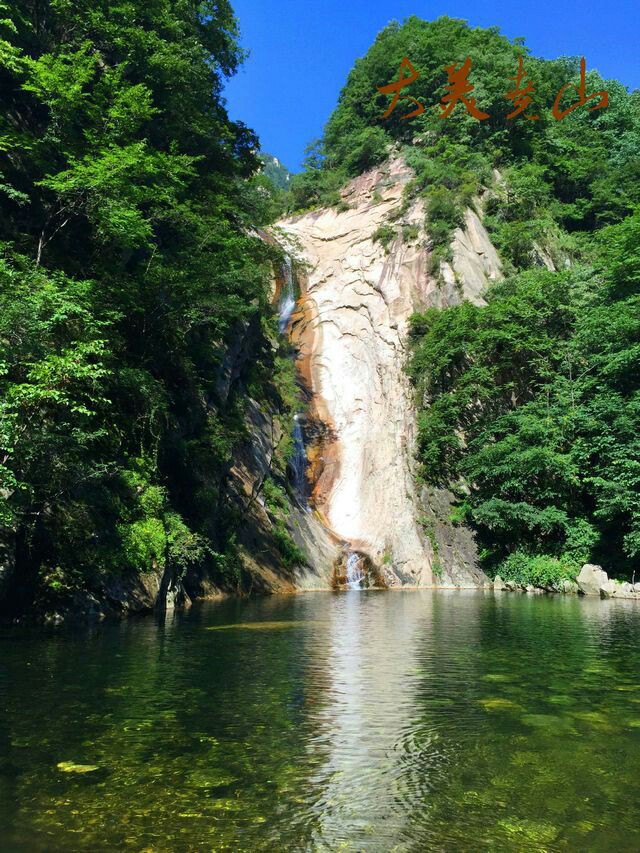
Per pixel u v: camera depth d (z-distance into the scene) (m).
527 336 37.72
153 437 20.56
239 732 6.68
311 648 11.91
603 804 5.00
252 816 4.70
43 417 13.59
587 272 39.69
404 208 52.56
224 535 25.88
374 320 46.28
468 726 7.03
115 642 11.86
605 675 9.77
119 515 17.02
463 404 38.25
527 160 59.09
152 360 22.78
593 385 32.72
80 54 19.38
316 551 32.22
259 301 38.53
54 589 14.09
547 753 6.18
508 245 50.03
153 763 5.72
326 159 68.19
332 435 41.56
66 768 5.56
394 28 68.44
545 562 30.58
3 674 9.00
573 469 30.81
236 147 39.19
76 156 18.78
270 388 38.75
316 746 6.30
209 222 27.23
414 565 33.81
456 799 5.08
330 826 4.56
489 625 15.85
